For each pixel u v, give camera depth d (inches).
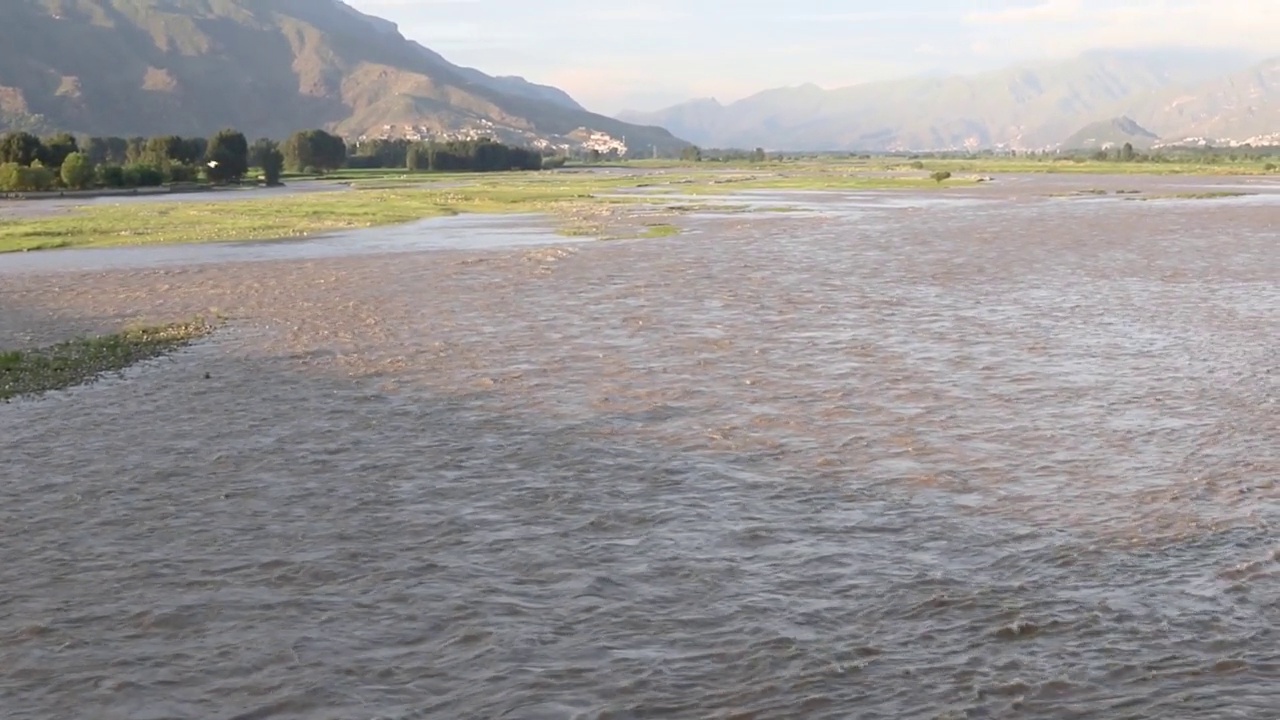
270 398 1048.8
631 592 613.3
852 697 499.2
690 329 1392.7
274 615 589.6
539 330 1391.5
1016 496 760.3
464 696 507.8
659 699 501.7
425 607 597.3
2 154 5305.1
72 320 1533.0
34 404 1029.8
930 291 1708.9
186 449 884.6
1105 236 2596.0
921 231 2763.3
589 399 1039.6
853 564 646.5
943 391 1058.7
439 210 3580.2
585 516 732.0
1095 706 488.1
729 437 912.9
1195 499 746.2
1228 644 540.7
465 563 655.8
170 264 2129.7
